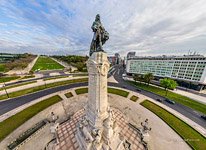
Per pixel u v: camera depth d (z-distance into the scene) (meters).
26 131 28.97
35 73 100.50
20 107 41.09
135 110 42.59
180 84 80.50
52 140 25.88
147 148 24.56
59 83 70.62
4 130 29.48
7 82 71.56
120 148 21.12
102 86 20.19
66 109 40.81
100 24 19.23
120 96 55.53
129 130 29.47
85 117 23.72
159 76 90.88
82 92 56.94
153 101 51.47
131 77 104.19
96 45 20.14
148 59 95.81
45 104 43.62
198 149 26.25
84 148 20.34
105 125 20.58
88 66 20.47
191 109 45.97
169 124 34.50
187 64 74.25
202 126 35.19
